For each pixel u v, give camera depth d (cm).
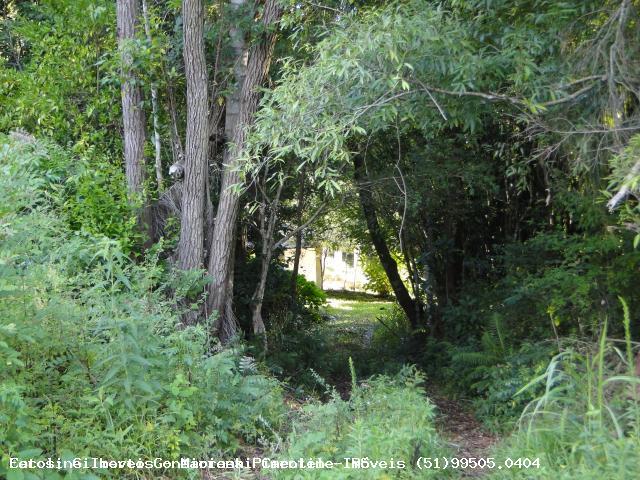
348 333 1817
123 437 447
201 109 870
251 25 918
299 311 1424
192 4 856
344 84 611
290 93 611
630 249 801
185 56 866
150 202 898
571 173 783
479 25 651
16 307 421
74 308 464
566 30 604
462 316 1180
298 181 1145
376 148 1098
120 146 990
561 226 1011
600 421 407
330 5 964
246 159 670
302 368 1055
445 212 1256
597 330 812
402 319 1627
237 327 968
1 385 383
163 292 780
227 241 899
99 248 552
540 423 480
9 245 434
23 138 782
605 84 579
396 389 655
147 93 954
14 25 1112
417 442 476
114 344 458
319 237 1606
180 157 970
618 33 550
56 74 959
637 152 429
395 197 1131
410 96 630
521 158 1038
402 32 568
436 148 1063
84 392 452
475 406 876
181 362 520
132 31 914
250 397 594
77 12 960
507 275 1111
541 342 883
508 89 632
